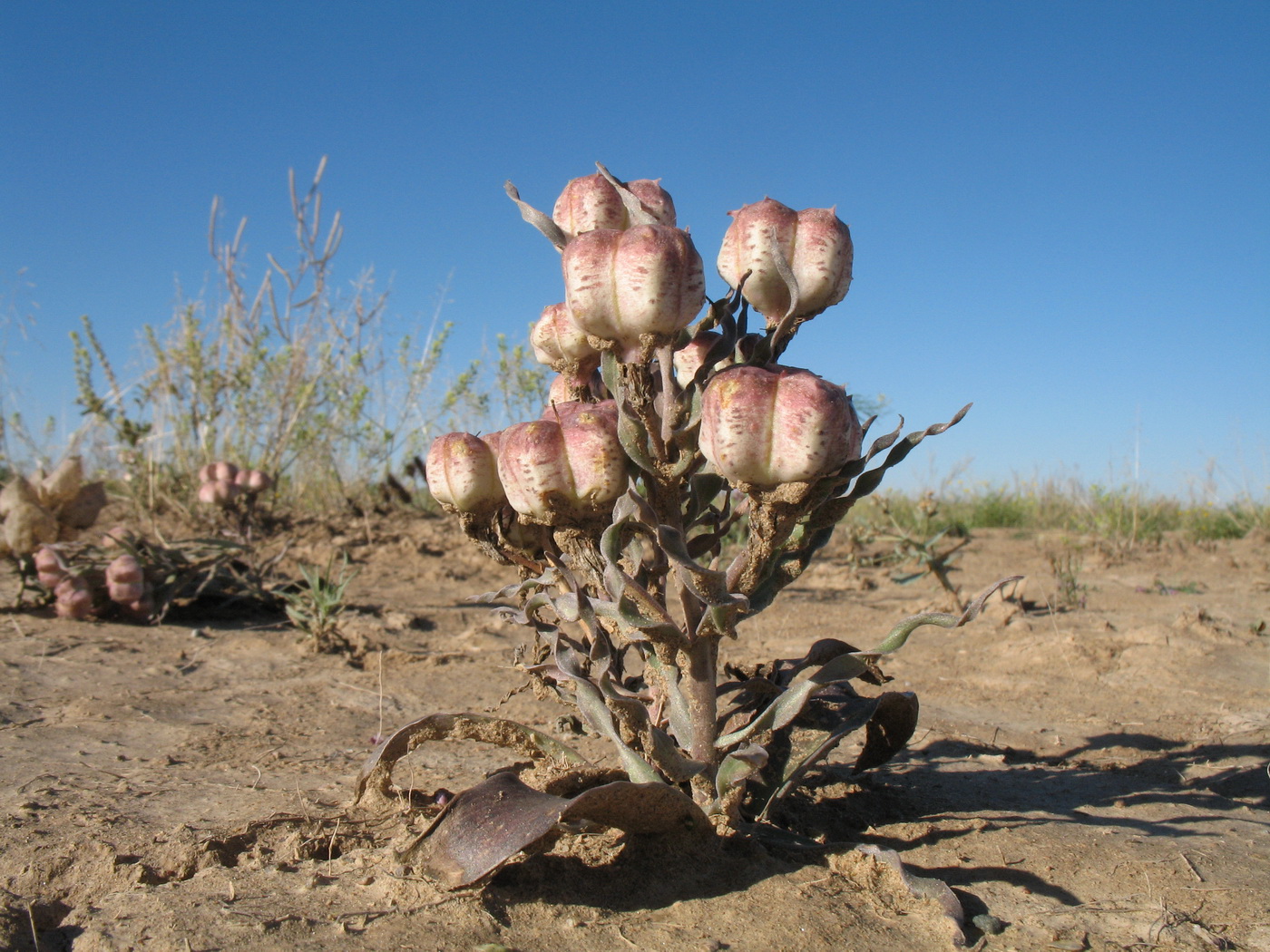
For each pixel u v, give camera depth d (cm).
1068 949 15
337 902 16
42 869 17
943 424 16
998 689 35
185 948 14
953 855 19
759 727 17
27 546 45
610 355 16
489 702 31
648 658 19
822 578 62
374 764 19
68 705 30
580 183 18
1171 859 19
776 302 17
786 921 15
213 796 22
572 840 18
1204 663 38
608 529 16
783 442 15
